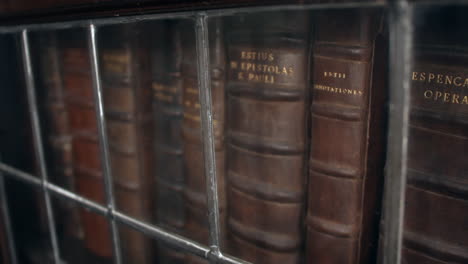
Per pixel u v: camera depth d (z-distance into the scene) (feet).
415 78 1.39
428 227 1.48
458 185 1.38
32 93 2.16
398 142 1.01
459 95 1.32
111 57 2.27
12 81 2.96
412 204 1.50
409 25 0.92
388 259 1.13
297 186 1.79
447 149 1.38
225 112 1.90
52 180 3.01
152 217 2.55
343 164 1.60
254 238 1.94
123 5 1.54
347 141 1.57
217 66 1.83
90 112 2.56
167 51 2.07
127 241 2.58
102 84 2.38
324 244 1.74
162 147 2.30
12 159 3.16
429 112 1.39
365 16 1.41
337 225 1.68
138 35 2.19
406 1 0.91
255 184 1.87
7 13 2.11
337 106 1.55
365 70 1.47
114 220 1.93
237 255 2.05
